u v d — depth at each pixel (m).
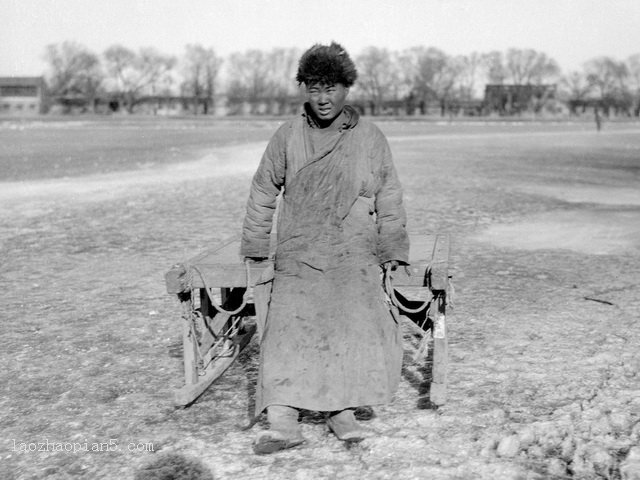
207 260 4.64
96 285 8.38
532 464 3.80
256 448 3.78
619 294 7.64
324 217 3.85
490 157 32.75
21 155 32.84
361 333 3.85
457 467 3.75
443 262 4.32
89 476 3.82
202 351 4.91
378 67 179.88
